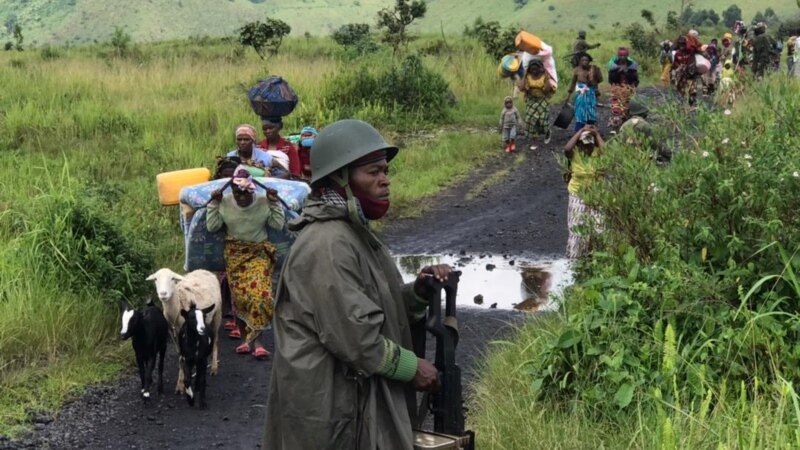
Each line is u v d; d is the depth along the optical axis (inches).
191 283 319.6
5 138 706.8
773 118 299.3
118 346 347.9
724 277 259.0
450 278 157.8
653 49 1428.4
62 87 901.8
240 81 959.6
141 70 1031.6
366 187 150.3
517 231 520.1
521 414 240.2
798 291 228.2
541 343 279.1
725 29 2477.9
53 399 300.0
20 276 362.9
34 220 407.5
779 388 216.5
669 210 279.4
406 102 874.1
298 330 146.5
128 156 665.6
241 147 382.3
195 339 296.0
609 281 263.6
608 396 238.5
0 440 270.4
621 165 310.8
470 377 300.4
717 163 265.9
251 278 339.0
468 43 1314.0
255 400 304.7
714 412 213.3
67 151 683.4
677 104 349.1
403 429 146.7
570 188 426.9
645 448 210.2
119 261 381.1
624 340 246.8
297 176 408.8
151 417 291.3
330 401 144.9
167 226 494.3
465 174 682.2
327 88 882.8
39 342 333.4
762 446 192.9
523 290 406.6
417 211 577.9
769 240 250.7
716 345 241.6
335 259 144.0
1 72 957.2
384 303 149.3
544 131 796.6
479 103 947.3
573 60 912.3
